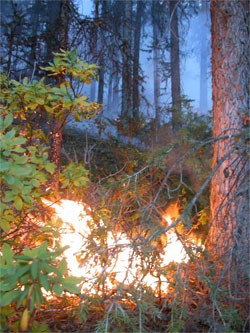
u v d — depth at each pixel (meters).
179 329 2.19
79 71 3.11
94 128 9.64
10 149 2.18
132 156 4.90
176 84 14.52
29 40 6.41
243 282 2.37
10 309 1.93
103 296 2.28
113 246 2.43
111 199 3.09
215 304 2.11
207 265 2.50
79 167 2.87
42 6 13.62
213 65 3.94
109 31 6.87
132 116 7.14
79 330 2.26
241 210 2.69
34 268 1.59
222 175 3.49
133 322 2.12
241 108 3.59
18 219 2.87
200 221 3.62
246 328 2.31
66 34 6.26
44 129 5.02
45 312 2.46
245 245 2.62
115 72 7.65
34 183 2.42
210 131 5.38
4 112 3.11
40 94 3.03
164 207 4.23
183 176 4.86
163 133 5.93
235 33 3.73
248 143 2.83
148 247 2.24
